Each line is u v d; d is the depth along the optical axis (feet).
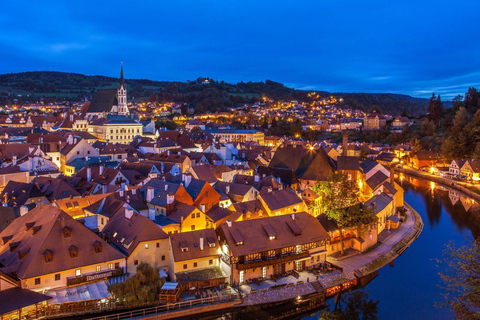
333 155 615.16
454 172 626.64
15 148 484.74
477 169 573.74
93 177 391.04
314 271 258.37
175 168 437.99
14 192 334.85
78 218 282.97
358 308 229.45
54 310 194.08
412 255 306.55
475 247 184.44
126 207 271.08
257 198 324.39
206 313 214.48
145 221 242.37
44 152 516.73
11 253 218.18
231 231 244.83
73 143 523.29
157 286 219.00
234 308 219.61
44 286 202.69
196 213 277.44
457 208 449.89
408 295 243.40
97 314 201.46
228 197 342.85
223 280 234.17
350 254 292.61
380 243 319.68
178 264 232.53
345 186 301.84
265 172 449.06
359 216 295.48
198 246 242.58
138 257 232.32
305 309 233.76
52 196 332.39
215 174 428.97
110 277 220.84
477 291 166.91
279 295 230.27
